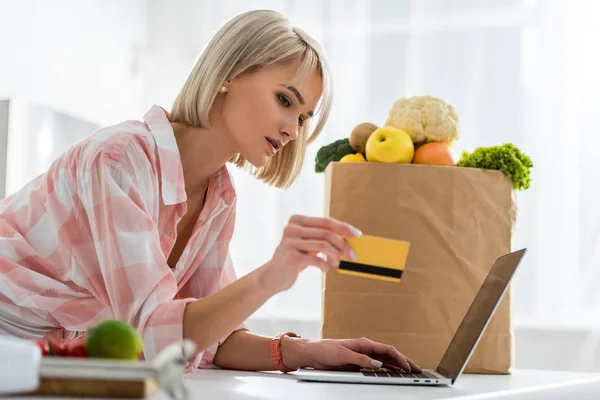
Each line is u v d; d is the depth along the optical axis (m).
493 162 1.58
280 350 1.37
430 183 1.55
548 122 2.75
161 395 0.73
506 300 1.52
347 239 1.01
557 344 2.65
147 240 1.14
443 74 2.85
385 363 1.34
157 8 3.17
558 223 2.71
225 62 1.33
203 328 1.08
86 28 2.91
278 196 2.92
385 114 2.88
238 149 1.41
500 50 2.80
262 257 2.92
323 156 1.73
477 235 1.56
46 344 0.76
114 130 1.25
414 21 2.88
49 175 1.29
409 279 1.54
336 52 2.93
